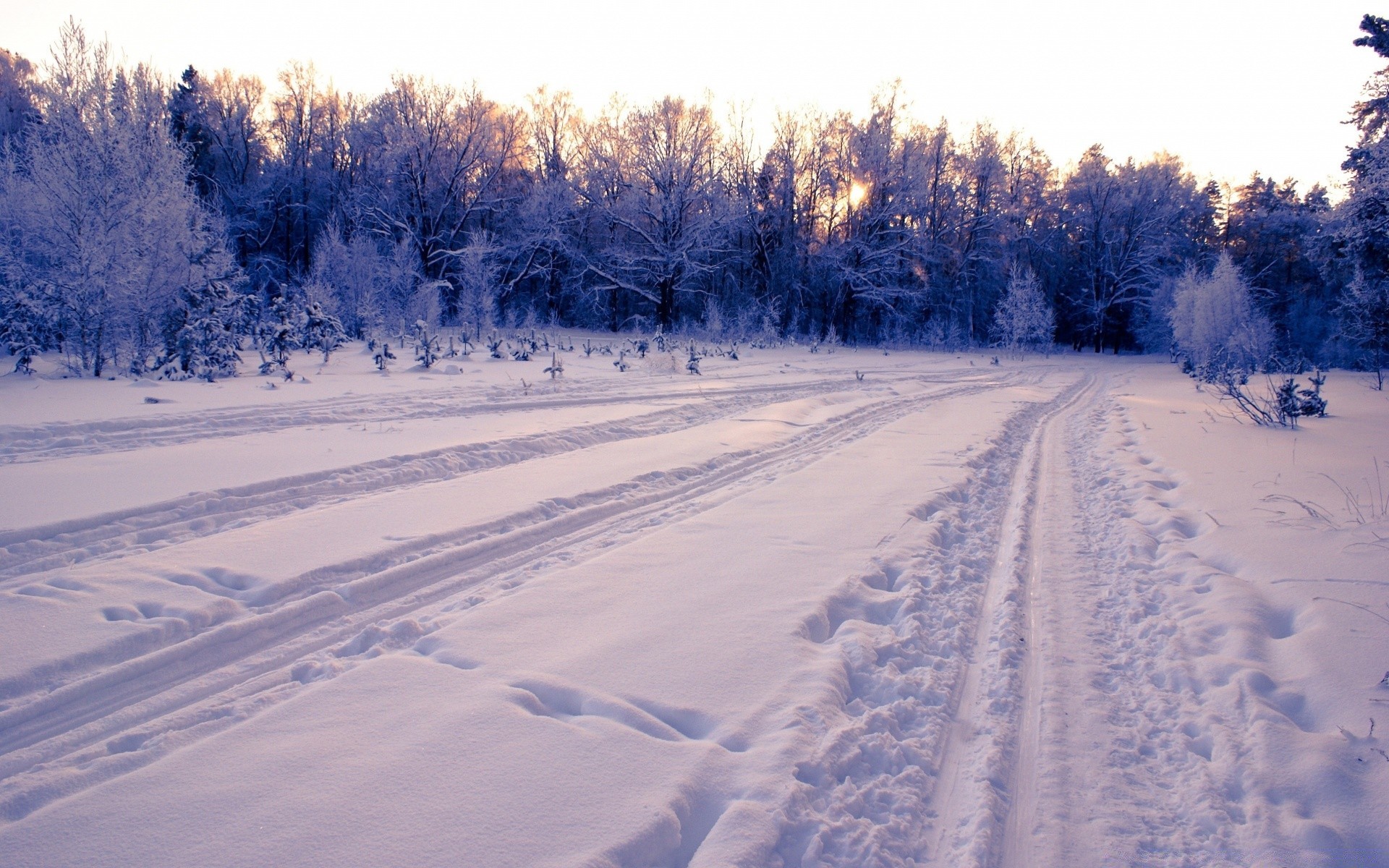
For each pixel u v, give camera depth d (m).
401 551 5.86
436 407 13.05
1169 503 7.75
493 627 4.52
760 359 28.86
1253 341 28.05
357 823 2.78
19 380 14.28
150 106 19.55
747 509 7.37
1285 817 2.91
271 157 47.34
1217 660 4.15
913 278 46.47
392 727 3.42
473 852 2.62
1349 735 3.37
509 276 43.53
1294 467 9.24
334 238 30.64
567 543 6.38
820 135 46.50
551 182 43.00
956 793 3.20
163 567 5.30
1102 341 51.41
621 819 2.81
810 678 3.94
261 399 13.05
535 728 3.43
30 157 17.75
